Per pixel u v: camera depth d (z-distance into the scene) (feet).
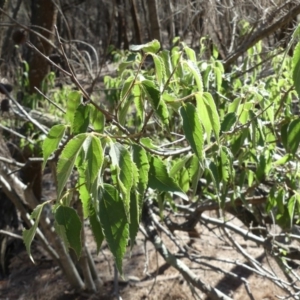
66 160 2.85
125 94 3.89
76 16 29.35
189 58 5.17
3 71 13.25
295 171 7.19
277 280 8.14
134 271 13.91
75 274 12.94
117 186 2.91
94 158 2.82
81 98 4.09
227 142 6.36
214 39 12.69
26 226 15.44
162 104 3.94
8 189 10.32
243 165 8.10
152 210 10.62
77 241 3.16
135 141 3.91
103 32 31.27
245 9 11.92
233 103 6.15
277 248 9.07
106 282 13.44
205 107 3.64
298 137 4.84
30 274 14.53
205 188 8.14
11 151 12.73
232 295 12.58
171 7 14.75
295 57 3.29
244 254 9.20
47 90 13.50
